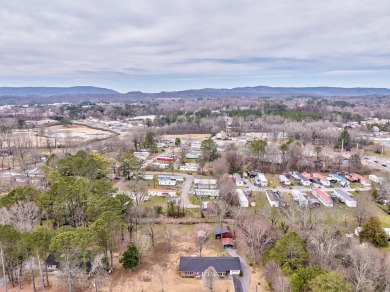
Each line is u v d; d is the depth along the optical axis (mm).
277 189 108125
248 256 67875
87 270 58156
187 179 119438
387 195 95688
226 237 74500
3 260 50625
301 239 60406
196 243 74438
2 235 50250
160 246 73000
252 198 99312
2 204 69062
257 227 69438
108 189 79625
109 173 113938
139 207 80250
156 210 86812
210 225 82938
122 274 61500
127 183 108250
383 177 111438
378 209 91375
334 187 110188
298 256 56719
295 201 95188
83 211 73438
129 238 72625
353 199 94438
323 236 64688
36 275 60625
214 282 56375
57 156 117750
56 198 70562
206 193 102188
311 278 47219
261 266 64000
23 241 50781
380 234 69938
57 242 48156
